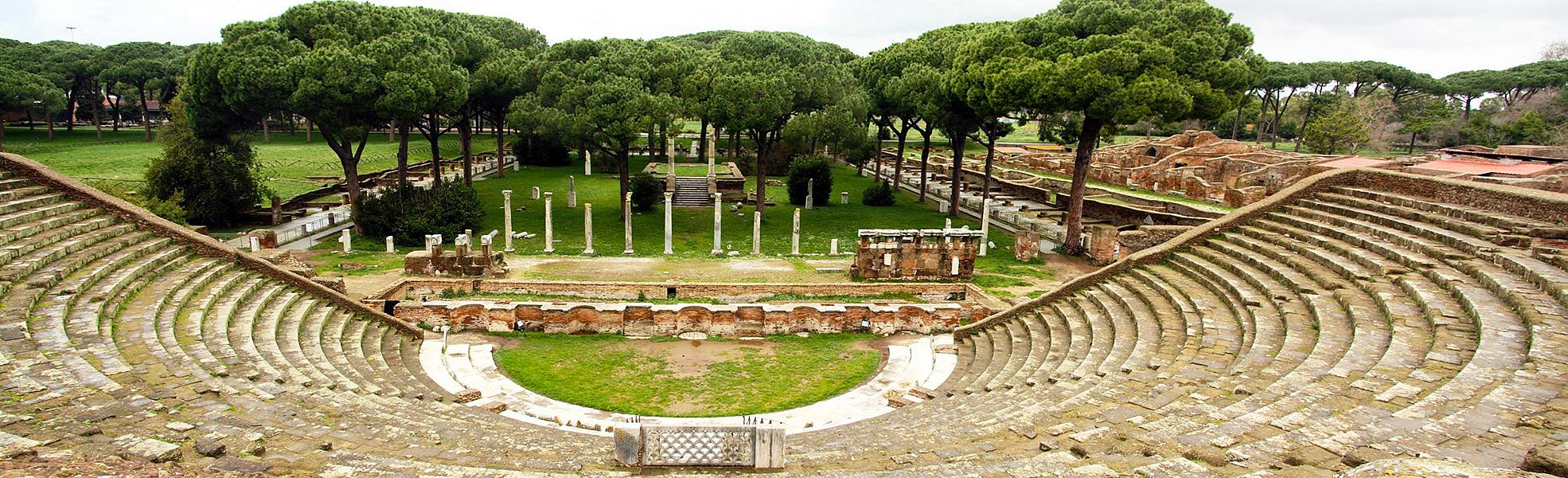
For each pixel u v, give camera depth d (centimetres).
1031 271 3844
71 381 1408
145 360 1620
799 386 2312
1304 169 5566
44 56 8544
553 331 2816
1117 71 3612
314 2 4475
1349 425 1168
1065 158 8050
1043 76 3694
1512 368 1373
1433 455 1010
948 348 2703
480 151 8631
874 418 1831
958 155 5553
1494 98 10281
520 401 2136
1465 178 4303
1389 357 1527
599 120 4434
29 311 1781
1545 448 956
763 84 4562
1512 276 1883
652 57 4922
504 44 6919
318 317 2416
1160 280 2622
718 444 1175
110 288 2067
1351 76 9106
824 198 6134
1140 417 1377
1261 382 1548
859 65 6538
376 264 3647
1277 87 8981
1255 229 2897
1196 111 3759
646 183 5484
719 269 3666
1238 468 1028
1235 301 2272
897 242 3469
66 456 968
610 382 2325
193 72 4091
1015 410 1590
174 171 4553
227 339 1928
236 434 1183
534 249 4222
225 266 2519
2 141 7238
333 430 1310
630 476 1128
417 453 1212
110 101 10269
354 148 7931
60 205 2516
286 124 9369
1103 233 4062
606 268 3650
